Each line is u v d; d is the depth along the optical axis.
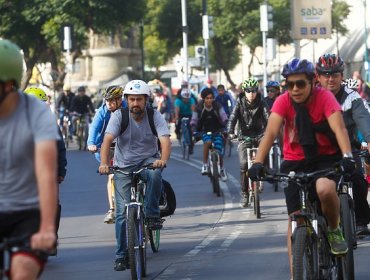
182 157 63.53
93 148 29.84
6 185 13.09
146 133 23.64
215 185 39.91
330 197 16.91
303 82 17.16
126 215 22.42
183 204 37.78
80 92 73.81
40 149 12.64
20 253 12.54
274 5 141.25
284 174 17.16
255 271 22.83
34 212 13.16
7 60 12.77
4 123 12.89
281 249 25.98
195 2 144.50
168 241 28.53
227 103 61.94
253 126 34.97
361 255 24.00
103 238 29.78
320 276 17.33
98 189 44.44
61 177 23.09
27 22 112.25
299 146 17.67
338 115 17.31
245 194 35.81
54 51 118.75
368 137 22.83
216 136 40.81
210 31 93.25
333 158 17.72
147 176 23.64
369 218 25.16
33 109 12.88
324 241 17.47
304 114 17.44
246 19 139.38
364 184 24.62
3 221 13.16
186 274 22.86
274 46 80.75
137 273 21.89
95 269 24.16
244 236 28.94
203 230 30.64
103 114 30.03
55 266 24.86
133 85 23.48
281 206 36.16
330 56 23.02
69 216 35.50
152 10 148.62
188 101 64.94
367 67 119.00
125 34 140.38
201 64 93.31
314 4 76.06
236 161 58.41
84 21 111.38
